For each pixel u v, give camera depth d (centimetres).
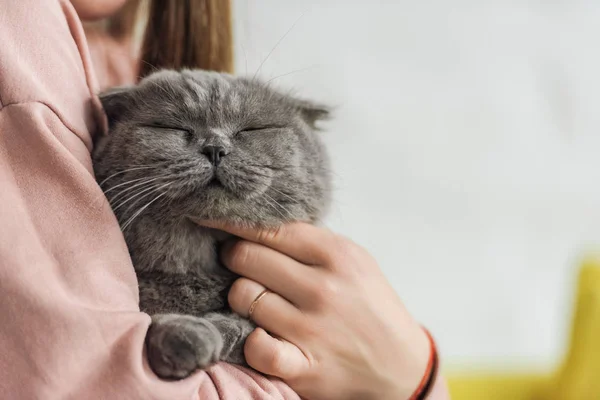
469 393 217
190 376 82
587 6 277
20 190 82
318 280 109
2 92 85
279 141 118
